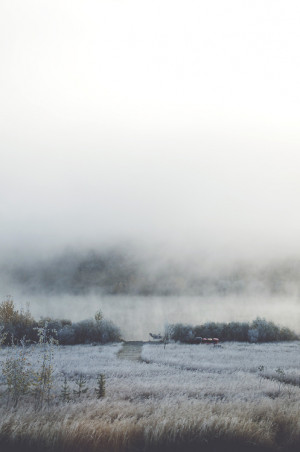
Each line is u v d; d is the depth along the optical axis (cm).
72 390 1463
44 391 1266
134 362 2738
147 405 1191
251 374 2234
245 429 919
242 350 3747
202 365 2600
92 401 1199
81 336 4456
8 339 3822
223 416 1000
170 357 3041
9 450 815
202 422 941
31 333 4119
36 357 2219
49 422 912
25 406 1123
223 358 3088
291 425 969
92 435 863
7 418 912
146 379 1911
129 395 1430
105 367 2314
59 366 2180
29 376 1309
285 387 1692
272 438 926
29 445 822
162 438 878
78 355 3014
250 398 1383
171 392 1498
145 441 872
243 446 887
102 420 1007
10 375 1242
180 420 937
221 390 1568
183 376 2064
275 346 4222
